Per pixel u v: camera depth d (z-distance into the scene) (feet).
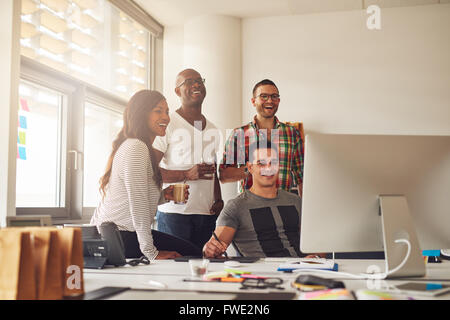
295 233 7.66
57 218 10.05
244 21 14.61
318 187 4.57
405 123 13.64
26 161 9.35
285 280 4.13
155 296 3.36
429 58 13.64
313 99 14.08
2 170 8.05
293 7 13.80
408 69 13.70
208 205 10.55
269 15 14.40
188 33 14.52
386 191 4.60
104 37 12.04
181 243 7.93
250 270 4.92
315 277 3.67
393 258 4.37
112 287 3.67
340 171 4.57
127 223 6.85
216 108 13.97
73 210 10.50
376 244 4.64
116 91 12.70
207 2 13.44
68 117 10.55
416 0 13.35
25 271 3.09
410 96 13.65
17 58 8.36
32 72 9.26
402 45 13.76
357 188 4.58
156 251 6.70
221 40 14.20
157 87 14.92
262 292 3.50
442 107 13.50
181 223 10.37
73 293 3.32
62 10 10.26
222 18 14.28
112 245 5.31
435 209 4.65
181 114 10.98
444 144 4.66
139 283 3.98
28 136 9.43
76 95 10.78
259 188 7.73
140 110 7.52
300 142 11.65
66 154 10.42
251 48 14.52
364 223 4.59
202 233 10.48
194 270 4.44
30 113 9.52
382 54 13.84
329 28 14.14
